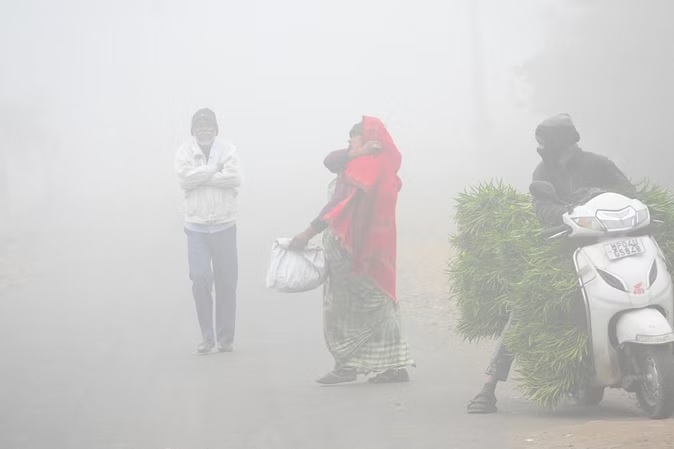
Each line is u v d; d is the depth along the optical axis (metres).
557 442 15.50
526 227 18.31
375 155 21.03
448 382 21.25
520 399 19.69
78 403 19.31
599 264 16.80
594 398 18.95
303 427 17.36
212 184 24.28
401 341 21.23
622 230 16.95
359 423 17.59
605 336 16.73
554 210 17.50
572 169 18.45
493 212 19.75
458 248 20.34
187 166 24.17
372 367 21.05
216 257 24.47
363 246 20.92
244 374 21.94
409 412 18.44
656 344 16.33
